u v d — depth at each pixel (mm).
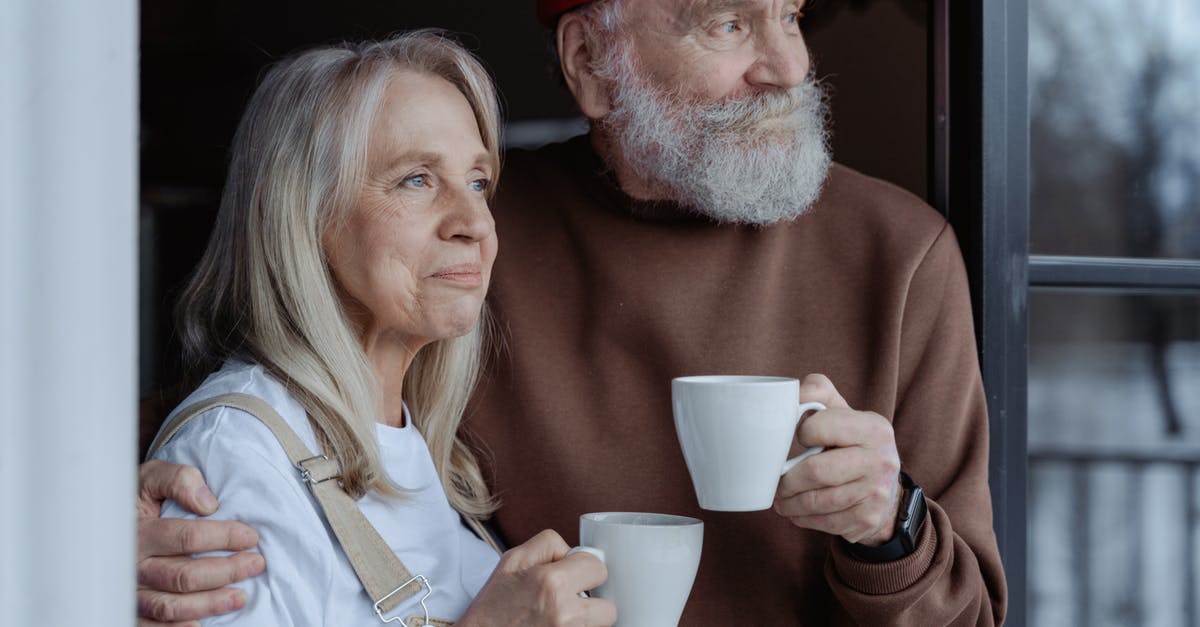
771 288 1522
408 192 1149
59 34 433
